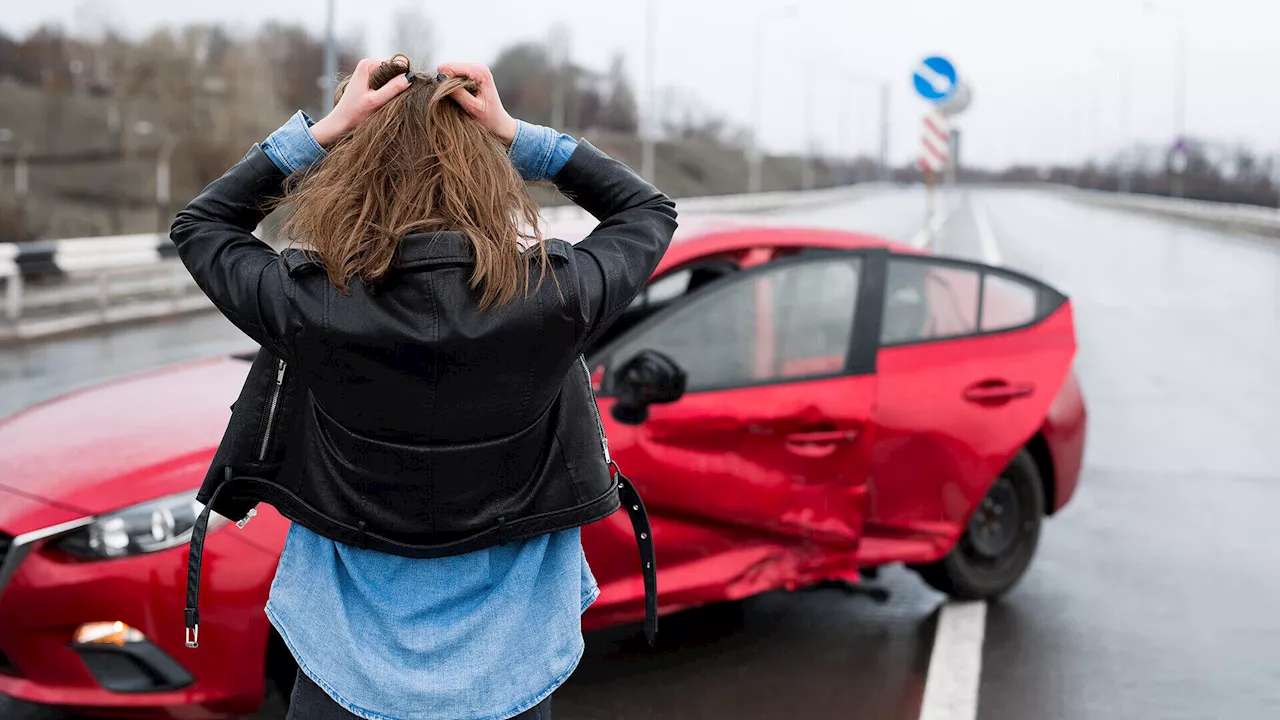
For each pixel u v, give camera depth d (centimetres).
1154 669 418
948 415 434
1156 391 1010
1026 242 3300
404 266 158
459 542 171
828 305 402
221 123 6022
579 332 167
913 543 437
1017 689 397
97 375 1037
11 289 1373
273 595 177
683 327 378
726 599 388
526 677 176
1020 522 480
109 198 4944
